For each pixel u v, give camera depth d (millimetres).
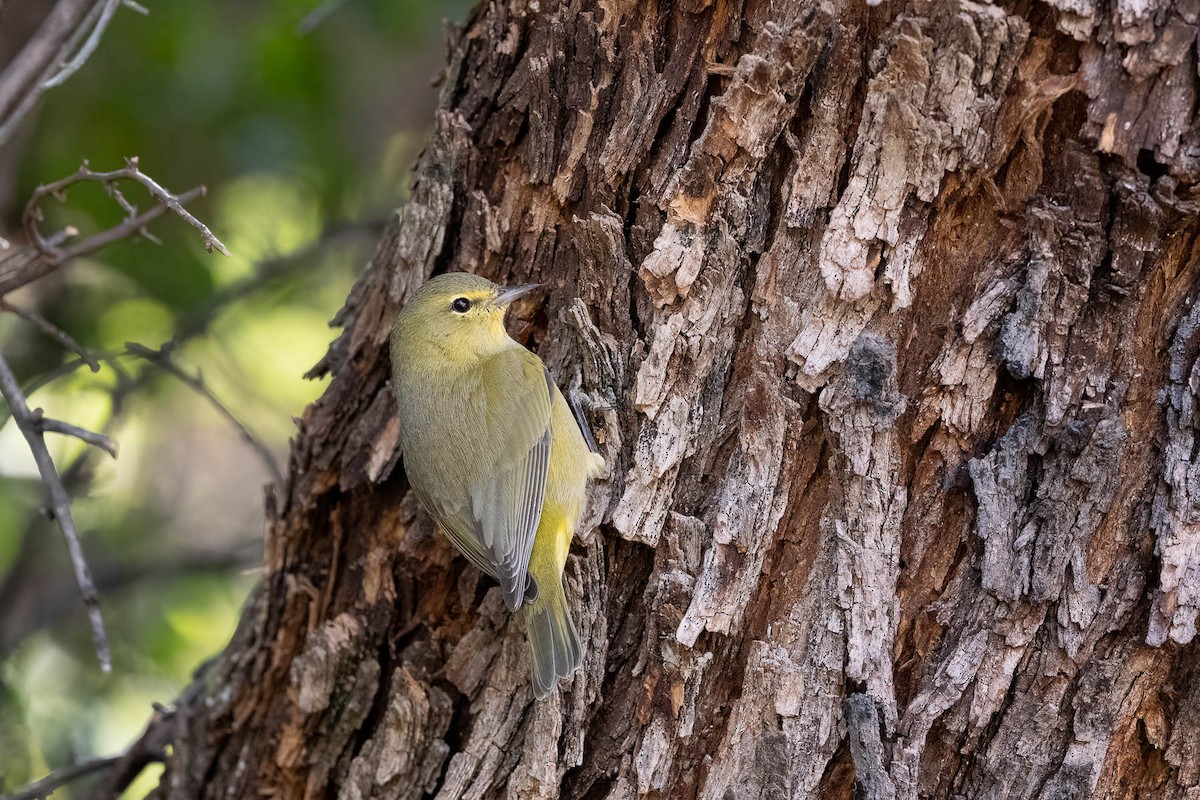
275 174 13531
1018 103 6738
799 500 7359
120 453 14852
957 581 7141
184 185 13117
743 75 7141
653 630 7629
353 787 8578
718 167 7379
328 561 9469
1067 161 6855
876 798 6926
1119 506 6949
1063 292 6883
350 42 13648
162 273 13211
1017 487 6984
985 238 7070
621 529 7594
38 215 8164
